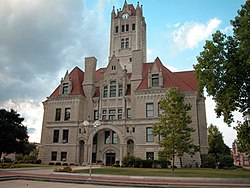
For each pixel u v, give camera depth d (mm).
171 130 32969
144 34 77938
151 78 49312
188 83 50844
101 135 51156
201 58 25344
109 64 55719
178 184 20062
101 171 30109
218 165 42719
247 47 21172
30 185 20141
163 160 40156
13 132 36719
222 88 23906
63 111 53719
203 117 47438
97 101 54375
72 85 56406
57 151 51500
